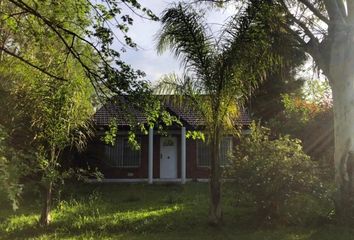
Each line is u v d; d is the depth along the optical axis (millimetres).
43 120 10977
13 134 10164
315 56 12695
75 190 17984
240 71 11523
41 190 12477
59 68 10688
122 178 23688
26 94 10836
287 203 11625
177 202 15945
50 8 9164
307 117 20516
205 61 11547
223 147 19469
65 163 15711
